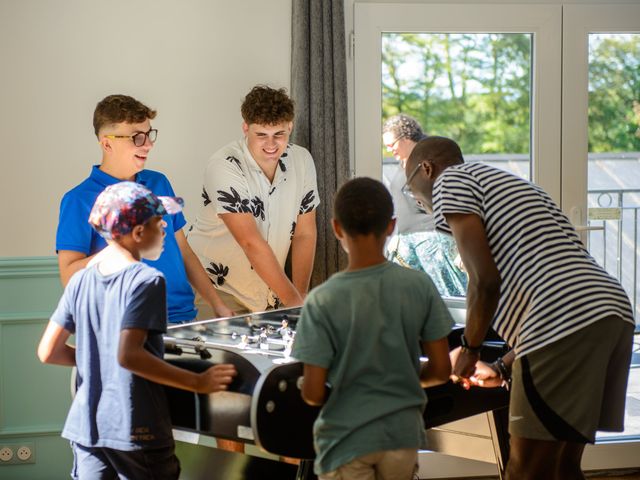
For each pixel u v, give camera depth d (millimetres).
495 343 2738
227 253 3162
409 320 1952
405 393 1933
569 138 3654
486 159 3664
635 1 3650
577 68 3639
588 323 2078
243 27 3500
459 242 2178
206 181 3080
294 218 3176
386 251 3463
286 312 2725
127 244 2201
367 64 3541
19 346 3264
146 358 2053
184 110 3496
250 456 2594
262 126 2947
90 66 3434
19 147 3412
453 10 3561
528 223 2186
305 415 2094
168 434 2146
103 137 2746
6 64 3385
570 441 2131
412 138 3434
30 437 3287
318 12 3385
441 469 3568
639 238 3766
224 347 2252
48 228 3445
